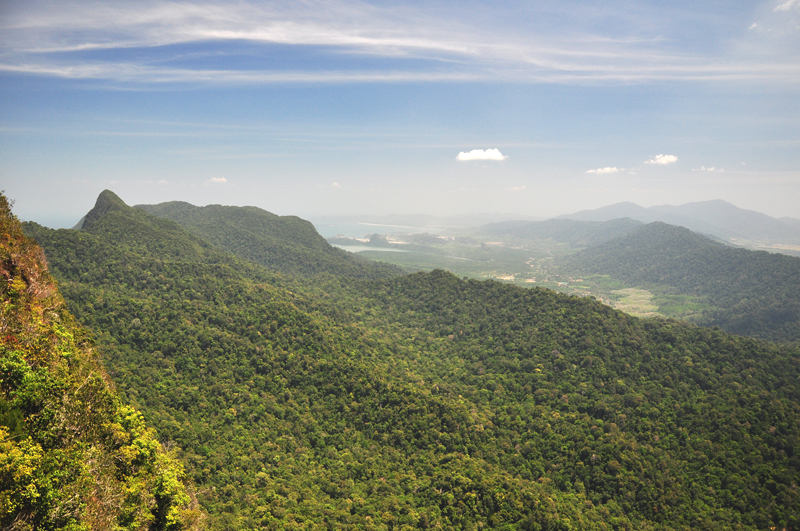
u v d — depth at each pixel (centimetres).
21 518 1858
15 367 2375
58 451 2178
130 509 2466
